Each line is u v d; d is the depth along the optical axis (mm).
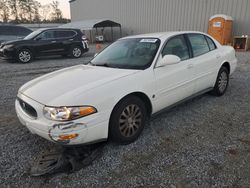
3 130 3445
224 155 2660
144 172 2408
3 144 3031
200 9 14812
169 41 3590
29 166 2549
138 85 2934
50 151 2820
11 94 5309
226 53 4730
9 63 10148
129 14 22328
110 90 2662
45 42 10539
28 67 9000
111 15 25484
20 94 2984
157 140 3041
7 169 2508
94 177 2350
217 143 2928
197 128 3359
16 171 2471
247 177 2281
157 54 3316
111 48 4031
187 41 3910
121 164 2547
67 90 2635
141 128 3107
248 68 7570
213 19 12562
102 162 2584
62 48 11141
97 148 2812
